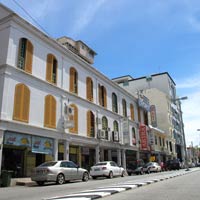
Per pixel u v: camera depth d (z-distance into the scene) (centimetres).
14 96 1812
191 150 8212
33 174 1579
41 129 1994
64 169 1659
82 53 3534
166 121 5528
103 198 836
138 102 4062
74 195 892
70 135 2322
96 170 2152
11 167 1816
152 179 1667
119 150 3228
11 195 1048
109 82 3269
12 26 1920
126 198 830
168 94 5962
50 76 2230
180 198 825
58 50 2392
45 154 2109
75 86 2592
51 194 1039
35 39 2131
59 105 2275
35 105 1994
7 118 1723
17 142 1783
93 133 2744
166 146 5209
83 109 2633
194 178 1791
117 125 3319
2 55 1850
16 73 1864
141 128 3941
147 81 6150
